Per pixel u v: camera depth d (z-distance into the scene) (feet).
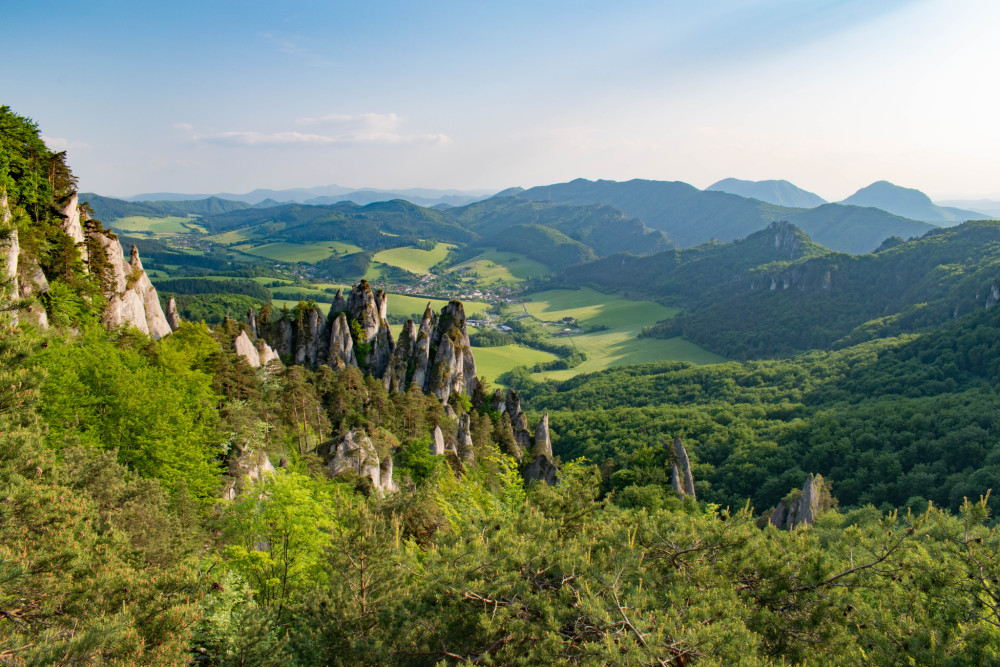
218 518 115.55
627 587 61.05
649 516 80.28
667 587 64.03
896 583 64.34
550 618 56.18
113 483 91.40
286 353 319.06
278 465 175.42
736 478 451.53
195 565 86.94
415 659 63.57
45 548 60.08
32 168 201.77
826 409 583.58
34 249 174.29
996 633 55.62
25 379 71.87
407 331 344.28
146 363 166.91
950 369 579.07
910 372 614.75
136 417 135.03
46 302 172.04
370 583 72.08
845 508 372.58
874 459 413.59
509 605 61.36
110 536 75.87
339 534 76.28
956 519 66.33
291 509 104.83
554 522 76.23
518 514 79.41
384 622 66.39
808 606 63.26
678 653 50.39
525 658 54.39
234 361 214.07
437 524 115.34
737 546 69.51
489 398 375.25
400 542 86.94
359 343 337.11
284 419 223.10
